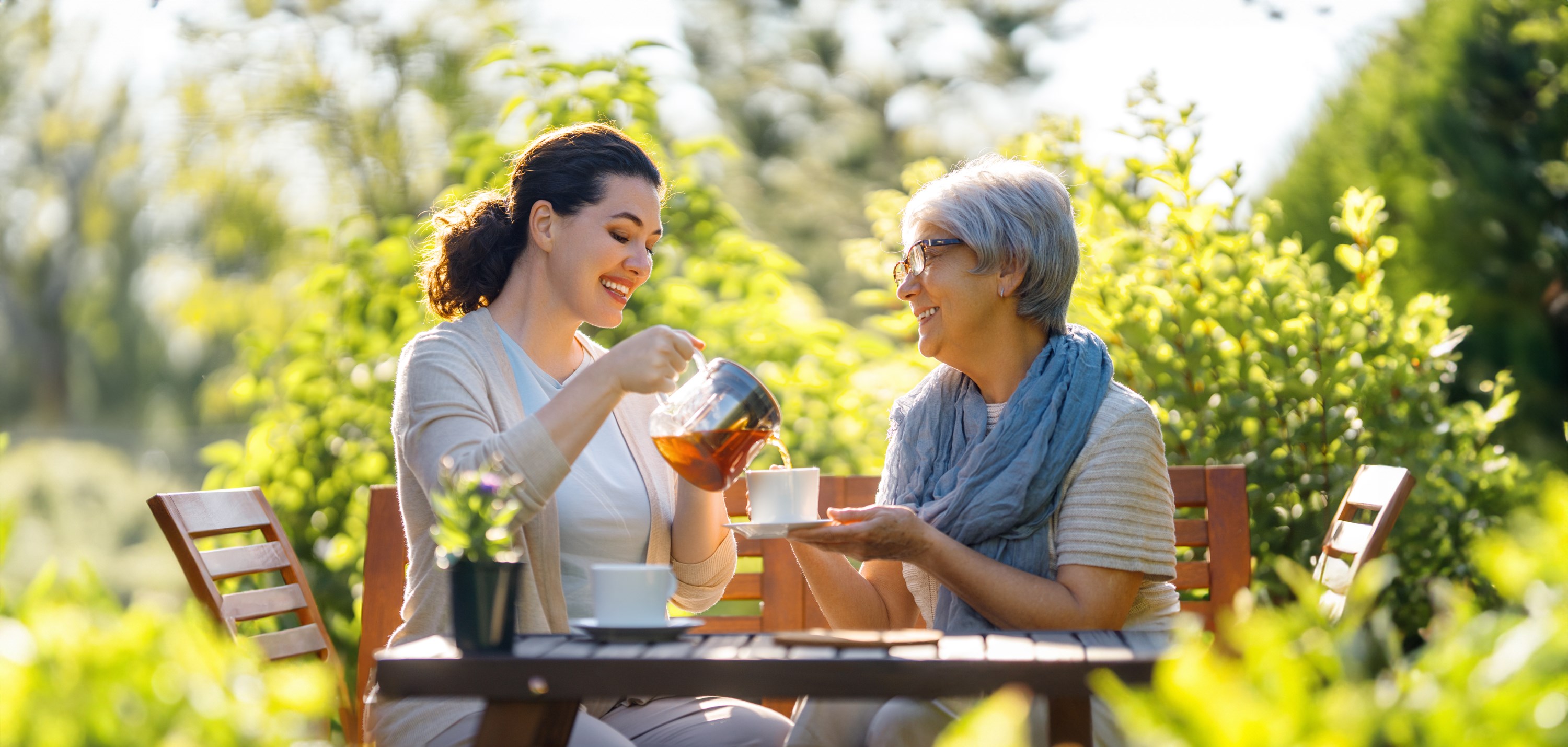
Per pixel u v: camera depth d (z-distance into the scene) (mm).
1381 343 3027
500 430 2078
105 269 16312
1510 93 6195
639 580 1656
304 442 3408
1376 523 2139
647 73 3975
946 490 2191
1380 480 2268
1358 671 1050
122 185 14969
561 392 1895
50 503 12742
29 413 18031
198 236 12680
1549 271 6059
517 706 1519
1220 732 900
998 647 1547
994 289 2188
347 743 2369
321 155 9812
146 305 16500
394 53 9484
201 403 15609
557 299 2270
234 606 2180
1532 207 6066
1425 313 3117
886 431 3441
